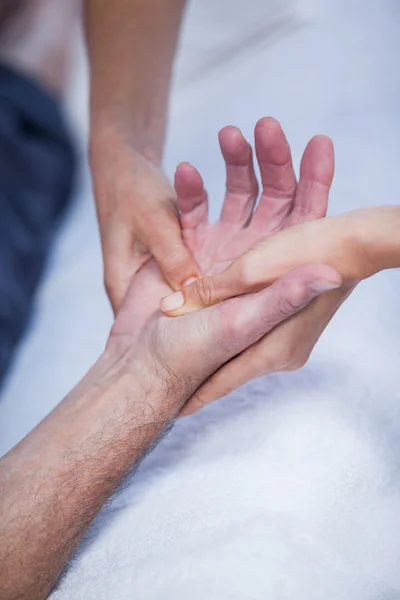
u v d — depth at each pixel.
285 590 0.55
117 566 0.58
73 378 0.70
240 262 0.59
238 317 0.58
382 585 0.56
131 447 0.61
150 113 0.77
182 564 0.57
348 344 0.65
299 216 0.62
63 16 0.96
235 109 0.86
